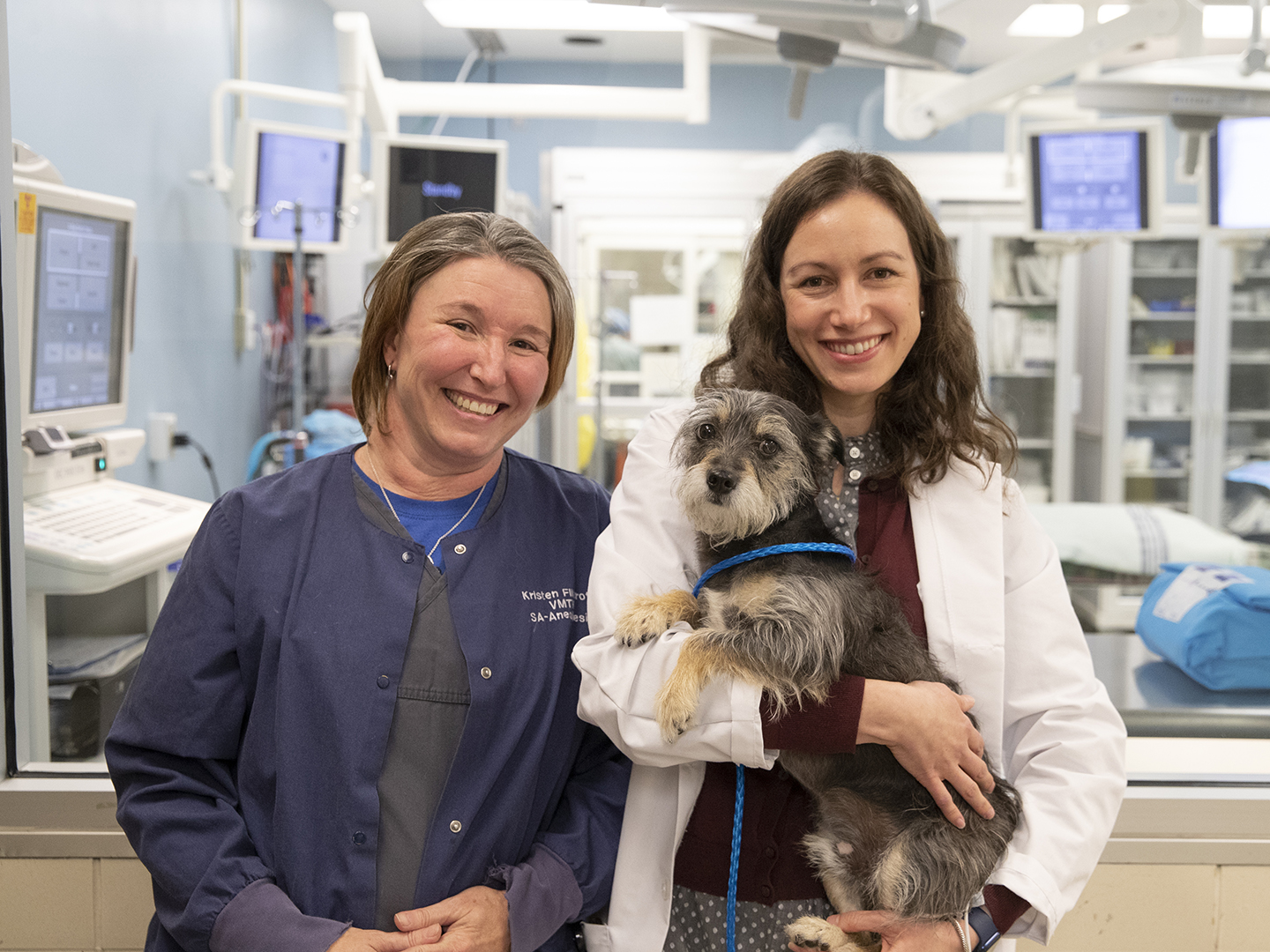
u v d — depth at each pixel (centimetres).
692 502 127
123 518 219
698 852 117
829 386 131
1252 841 163
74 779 167
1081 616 290
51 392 219
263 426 438
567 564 133
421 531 128
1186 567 241
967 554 121
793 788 122
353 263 448
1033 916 113
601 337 481
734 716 106
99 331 238
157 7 342
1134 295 535
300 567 121
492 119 512
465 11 345
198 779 121
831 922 114
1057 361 525
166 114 352
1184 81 292
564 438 491
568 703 127
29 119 259
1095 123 375
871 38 208
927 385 125
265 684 118
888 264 117
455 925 110
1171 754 182
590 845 126
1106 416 534
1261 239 327
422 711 117
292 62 467
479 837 118
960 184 498
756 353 135
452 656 120
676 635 114
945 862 114
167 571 221
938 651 119
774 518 129
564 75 496
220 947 110
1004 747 125
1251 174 310
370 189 384
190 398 372
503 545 129
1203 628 211
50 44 270
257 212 366
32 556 186
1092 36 285
